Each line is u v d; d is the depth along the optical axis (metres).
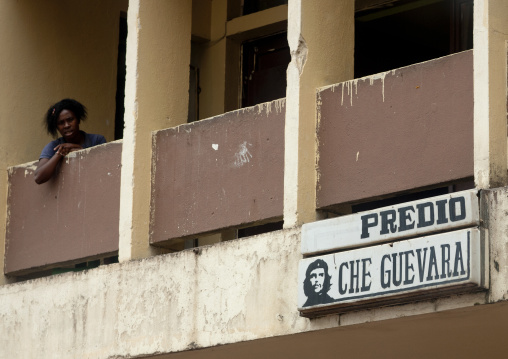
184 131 9.59
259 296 8.41
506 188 7.13
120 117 12.63
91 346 9.57
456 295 7.22
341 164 8.42
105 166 10.16
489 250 7.12
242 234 12.36
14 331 10.29
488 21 7.48
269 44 12.63
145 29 9.91
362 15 11.69
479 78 7.46
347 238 7.75
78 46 12.13
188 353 8.99
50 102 11.77
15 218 10.95
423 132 7.99
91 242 10.11
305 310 7.88
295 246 8.23
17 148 11.35
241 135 9.18
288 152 8.51
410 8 11.31
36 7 11.77
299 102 8.54
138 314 9.27
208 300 8.77
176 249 9.74
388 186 8.11
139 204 9.62
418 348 8.60
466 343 8.35
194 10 12.74
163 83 9.96
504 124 7.48
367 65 11.63
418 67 8.12
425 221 7.34
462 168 7.71
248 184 9.04
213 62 12.82
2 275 10.94
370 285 7.51
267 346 8.64
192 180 9.44
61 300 9.93
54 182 10.59
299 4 8.73
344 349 8.68
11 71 11.46
